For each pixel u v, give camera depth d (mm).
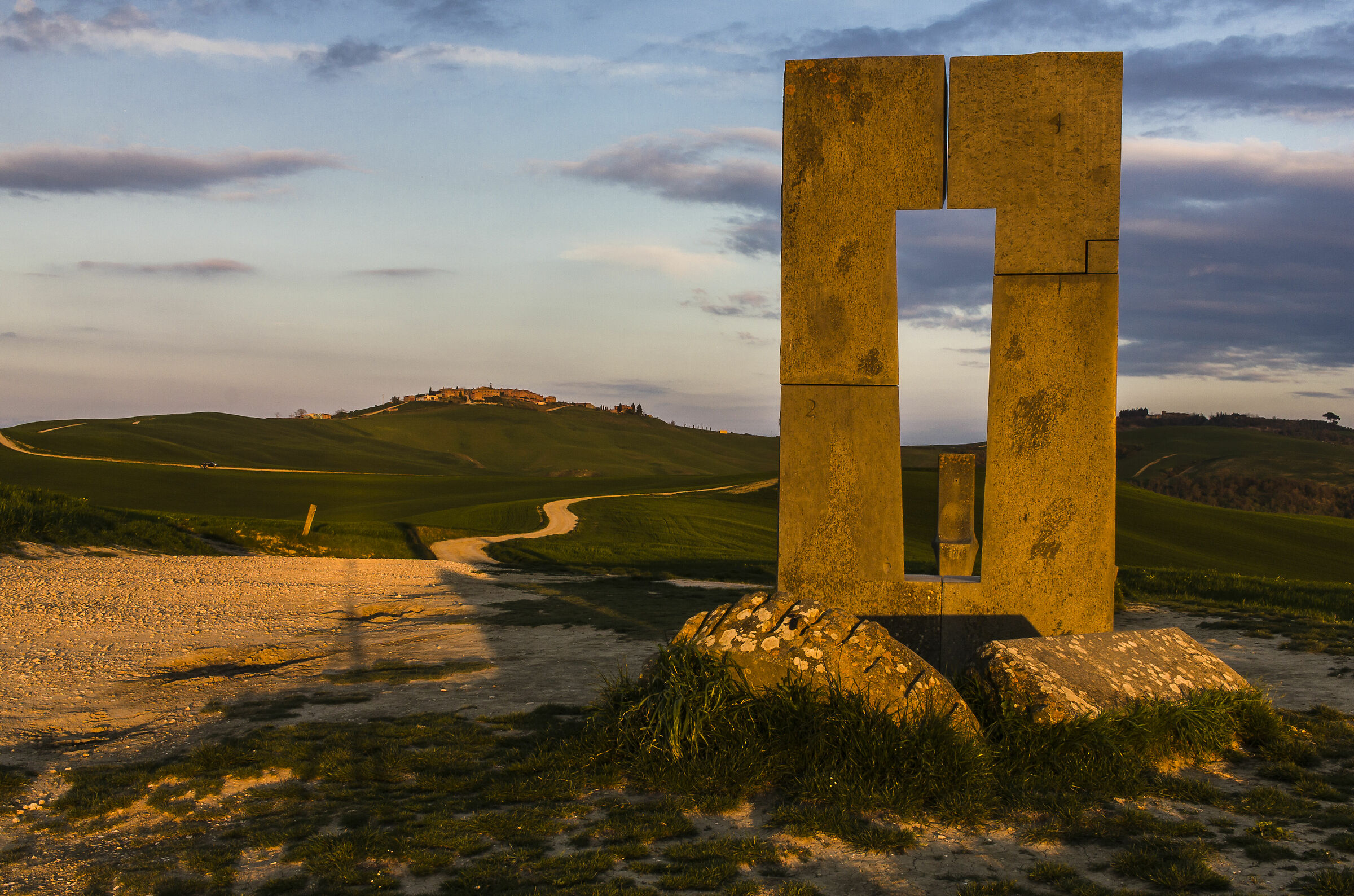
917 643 8484
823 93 8570
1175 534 48281
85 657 11461
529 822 5262
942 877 4477
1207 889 4223
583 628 14219
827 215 8570
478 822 5277
